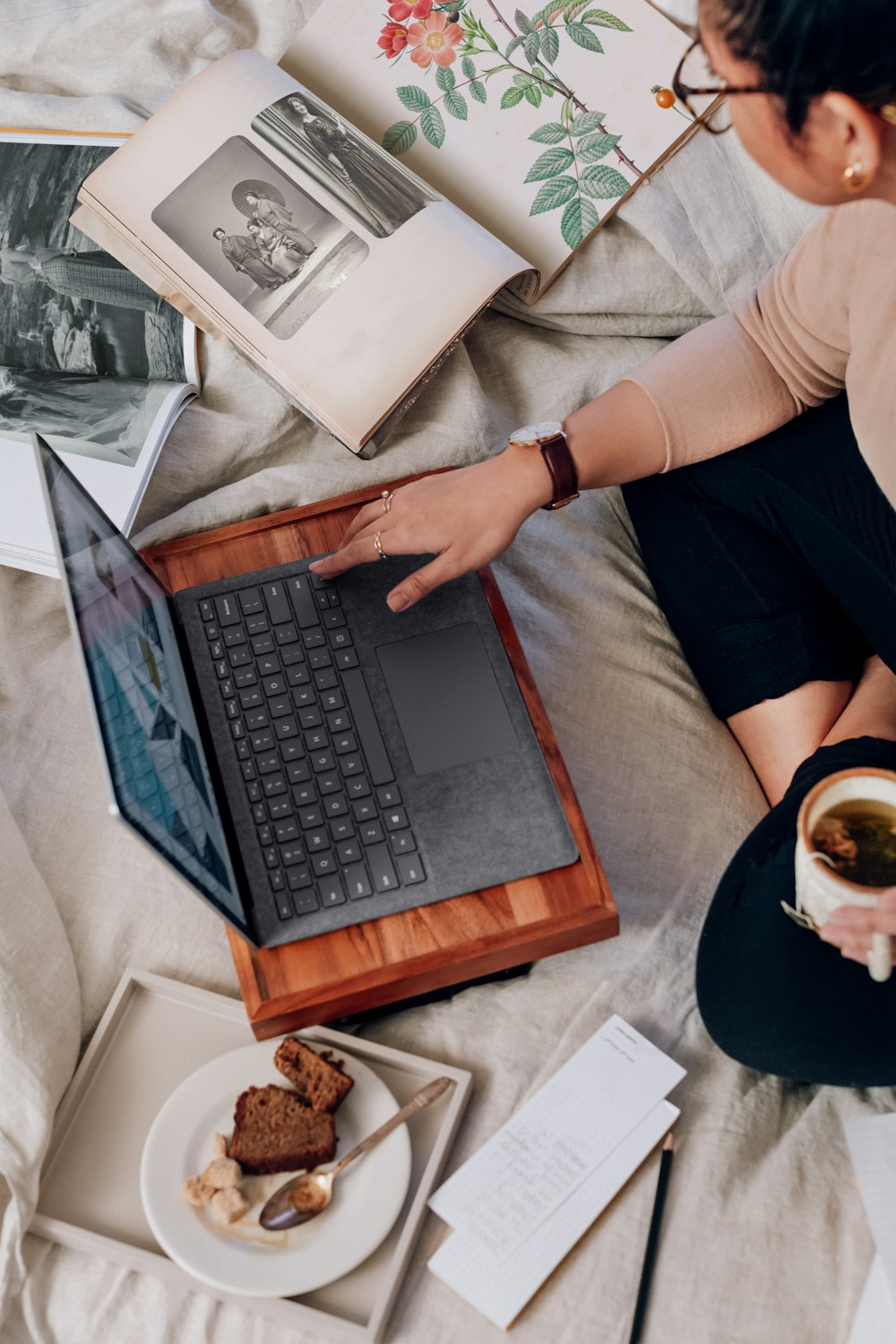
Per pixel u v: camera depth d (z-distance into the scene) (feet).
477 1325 2.57
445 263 3.22
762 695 3.15
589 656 3.36
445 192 3.59
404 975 2.61
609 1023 2.85
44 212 3.50
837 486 2.99
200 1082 2.73
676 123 3.53
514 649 2.92
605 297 3.61
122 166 3.31
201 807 2.54
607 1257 2.62
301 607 2.95
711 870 3.17
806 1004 2.60
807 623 3.15
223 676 2.88
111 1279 2.64
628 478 3.10
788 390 3.02
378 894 2.65
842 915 2.27
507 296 3.62
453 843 2.69
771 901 2.67
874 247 2.50
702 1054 2.90
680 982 2.99
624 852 3.15
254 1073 2.74
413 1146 2.75
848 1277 2.60
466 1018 2.95
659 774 3.24
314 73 3.70
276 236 3.25
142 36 3.81
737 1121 2.80
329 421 3.18
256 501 3.36
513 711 2.82
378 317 3.19
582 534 3.54
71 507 2.52
